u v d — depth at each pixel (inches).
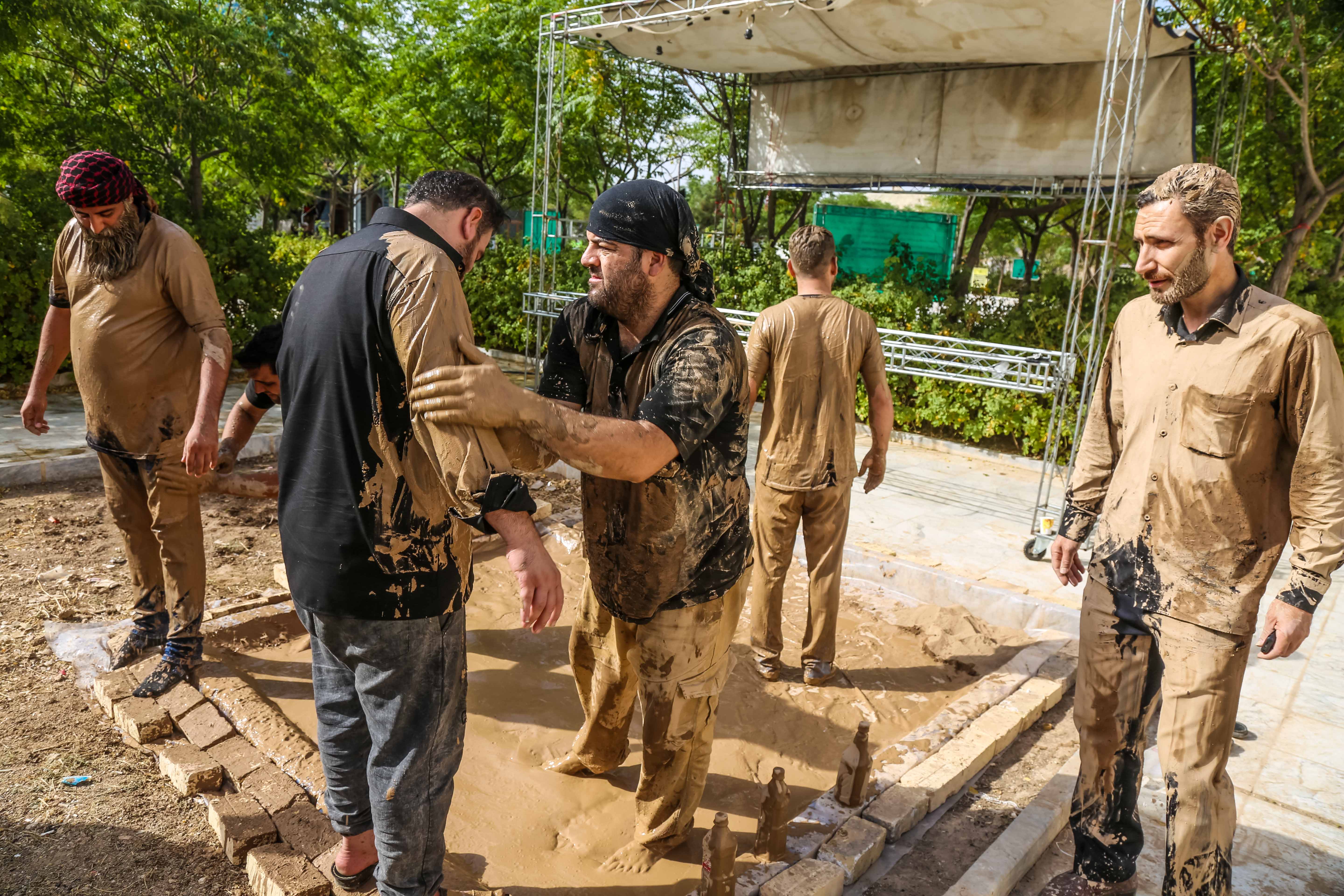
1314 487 81.8
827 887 96.3
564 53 403.5
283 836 99.6
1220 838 87.3
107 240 118.4
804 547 179.0
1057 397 270.5
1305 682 162.1
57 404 320.2
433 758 80.4
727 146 560.4
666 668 95.1
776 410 146.3
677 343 84.0
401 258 70.8
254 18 433.1
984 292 426.6
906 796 114.7
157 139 414.3
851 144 424.2
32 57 386.6
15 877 94.0
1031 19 297.0
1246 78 381.7
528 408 70.1
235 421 117.3
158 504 127.6
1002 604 186.7
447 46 637.3
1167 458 89.1
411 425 74.0
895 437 384.2
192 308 123.2
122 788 110.5
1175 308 91.0
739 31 350.9
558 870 101.9
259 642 152.0
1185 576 88.4
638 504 88.5
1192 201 83.0
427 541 76.3
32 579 173.6
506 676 149.8
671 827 103.1
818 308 144.5
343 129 469.7
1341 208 483.5
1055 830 113.0
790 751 133.8
